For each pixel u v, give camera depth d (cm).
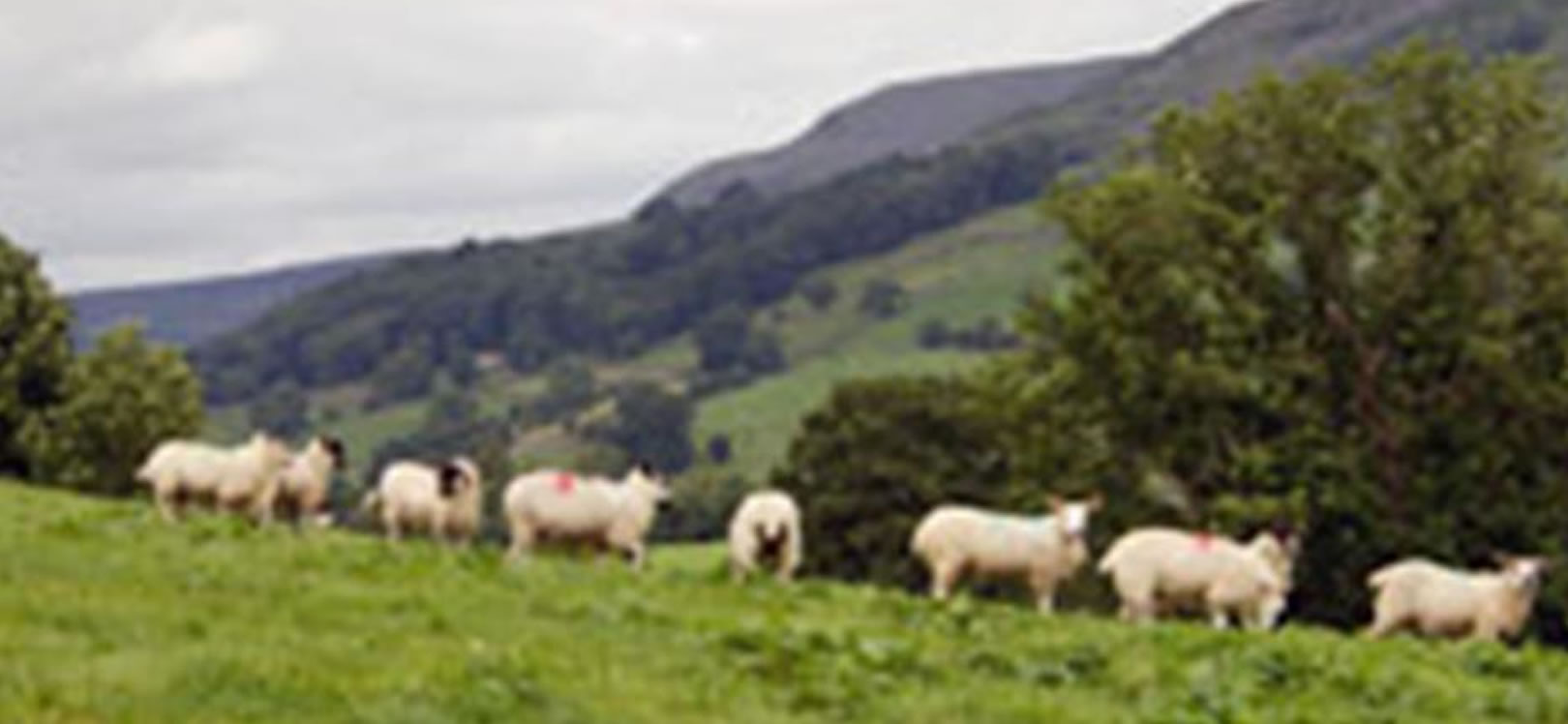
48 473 9481
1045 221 6944
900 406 9450
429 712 1867
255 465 3878
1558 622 6359
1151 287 6525
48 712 1698
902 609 3147
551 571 3200
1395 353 6475
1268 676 2664
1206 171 6788
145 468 3897
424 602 2617
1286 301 6575
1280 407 6366
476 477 4047
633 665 2298
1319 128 6569
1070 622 3169
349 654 2130
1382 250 6494
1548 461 6359
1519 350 6419
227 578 2673
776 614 2903
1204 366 6241
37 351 9819
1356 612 6228
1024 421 6881
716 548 12169
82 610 2191
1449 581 3725
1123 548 3641
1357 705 2564
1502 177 6494
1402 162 6556
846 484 9369
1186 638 2964
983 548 3684
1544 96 6625
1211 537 3653
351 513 8044
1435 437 6288
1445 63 6562
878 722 2153
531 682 2039
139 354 10238
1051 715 2289
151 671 1906
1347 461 6088
